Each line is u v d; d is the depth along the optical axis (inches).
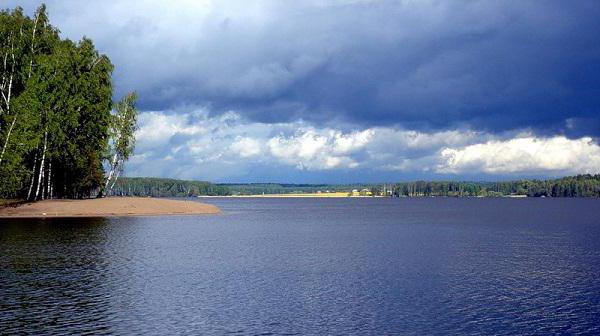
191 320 925.8
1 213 3405.5
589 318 960.3
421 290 1200.2
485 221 4379.9
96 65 3814.0
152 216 3981.3
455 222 4210.1
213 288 1199.6
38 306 1005.2
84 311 972.6
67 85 3499.0
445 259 1739.7
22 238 2153.1
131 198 4296.3
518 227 3575.3
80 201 3811.5
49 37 3565.5
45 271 1387.8
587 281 1328.7
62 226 2743.6
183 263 1583.4
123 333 846.5
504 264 1633.9
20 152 3265.3
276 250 1979.6
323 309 1011.3
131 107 4136.3
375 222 4173.2
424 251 1984.5
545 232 3093.0
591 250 2062.0
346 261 1670.8
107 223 3048.7
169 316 949.2
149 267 1488.7
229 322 916.6
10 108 3329.2
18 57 3420.3
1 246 1899.6
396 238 2600.9
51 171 3946.9
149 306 1019.3
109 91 3789.4
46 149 3518.7
